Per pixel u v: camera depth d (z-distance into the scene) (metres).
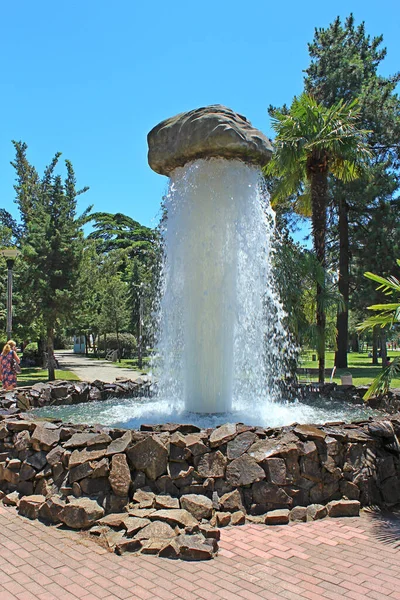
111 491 4.70
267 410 7.64
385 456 5.55
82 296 19.89
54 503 4.72
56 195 20.06
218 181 7.05
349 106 14.29
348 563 3.89
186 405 7.27
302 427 5.41
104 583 3.56
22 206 34.53
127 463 4.80
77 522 4.48
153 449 4.86
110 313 36.84
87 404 9.08
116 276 38.91
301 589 3.48
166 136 7.14
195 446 4.93
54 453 5.16
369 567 3.82
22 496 5.26
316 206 13.86
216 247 7.07
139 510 4.49
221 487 4.85
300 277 13.20
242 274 7.35
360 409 8.68
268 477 4.91
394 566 3.84
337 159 13.89
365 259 23.70
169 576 3.65
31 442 5.46
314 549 4.14
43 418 6.15
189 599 3.35
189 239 7.18
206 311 7.09
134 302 37.44
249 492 4.88
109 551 4.06
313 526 4.63
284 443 5.07
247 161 7.15
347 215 25.03
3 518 4.84
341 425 5.80
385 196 23.48
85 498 4.68
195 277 7.13
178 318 7.50
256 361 7.87
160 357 8.45
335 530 4.55
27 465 5.38
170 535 4.17
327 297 13.59
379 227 23.08
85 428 5.47
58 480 5.04
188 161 7.13
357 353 56.34
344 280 24.70
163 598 3.36
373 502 5.28
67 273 19.55
